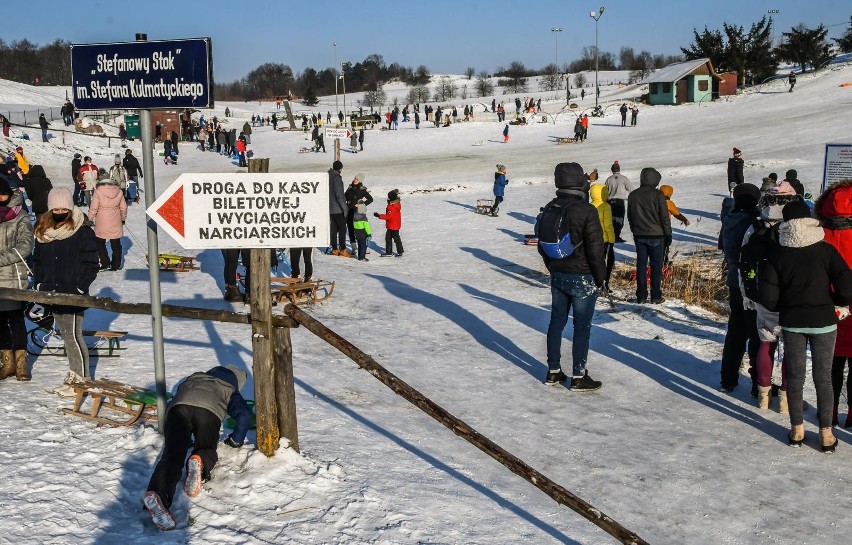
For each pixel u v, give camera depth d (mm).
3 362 6422
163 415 5211
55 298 5555
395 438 5918
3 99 67875
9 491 4387
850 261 6488
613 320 10594
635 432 6672
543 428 6664
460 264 16062
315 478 4781
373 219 23047
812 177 25062
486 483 5297
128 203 26219
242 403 4898
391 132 52406
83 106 5008
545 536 4543
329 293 11719
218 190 4652
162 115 49781
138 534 4066
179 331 8539
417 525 4379
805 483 5738
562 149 41000
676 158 33000
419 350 8953
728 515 5188
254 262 4746
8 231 6117
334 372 7684
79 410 5742
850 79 56094
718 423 6941
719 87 60125
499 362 8695
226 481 4664
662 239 11492
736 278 7500
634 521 5020
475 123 54688
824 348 6172
